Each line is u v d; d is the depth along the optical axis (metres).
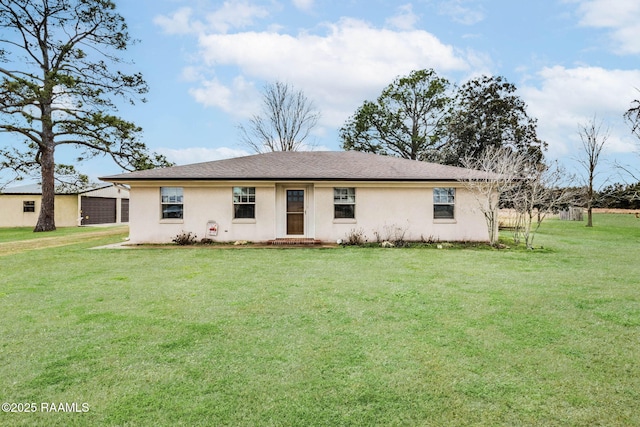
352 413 2.85
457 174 13.98
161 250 12.12
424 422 2.74
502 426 2.69
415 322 4.92
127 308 5.58
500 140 28.66
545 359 3.79
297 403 2.98
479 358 3.81
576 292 6.50
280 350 4.02
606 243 13.81
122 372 3.52
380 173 14.13
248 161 16.02
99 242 14.69
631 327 4.73
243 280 7.52
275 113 34.69
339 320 5.01
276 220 14.29
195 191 13.95
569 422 2.74
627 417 2.80
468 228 14.05
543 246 13.02
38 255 11.06
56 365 3.67
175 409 2.90
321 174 13.83
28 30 21.38
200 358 3.82
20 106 19.78
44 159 21.23
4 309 5.53
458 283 7.22
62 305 5.74
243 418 2.78
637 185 22.11
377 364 3.67
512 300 5.98
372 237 14.02
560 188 16.14
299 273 8.24
